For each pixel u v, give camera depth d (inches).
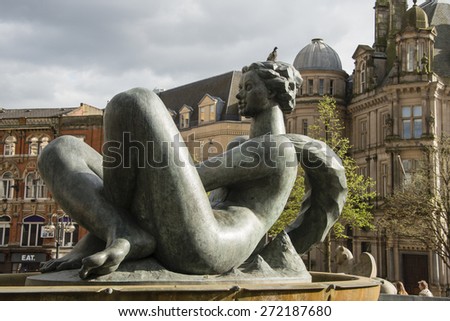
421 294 500.1
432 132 1267.2
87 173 147.5
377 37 1601.9
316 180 172.9
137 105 133.4
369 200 1379.2
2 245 1533.0
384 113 1387.8
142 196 135.2
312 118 1505.9
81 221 142.6
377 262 1323.8
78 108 1657.2
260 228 152.1
